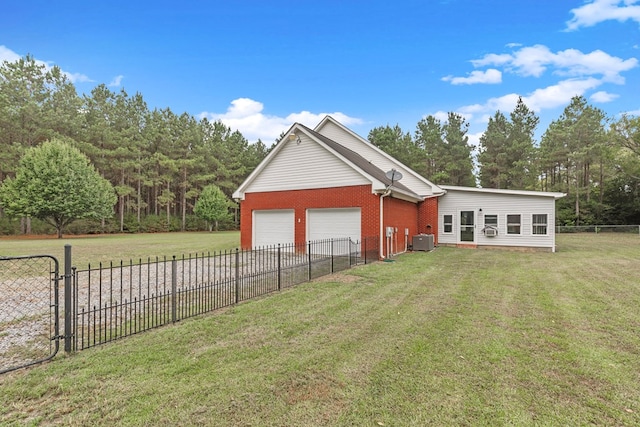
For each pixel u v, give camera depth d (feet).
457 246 55.26
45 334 14.48
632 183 100.22
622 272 29.35
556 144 109.50
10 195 84.17
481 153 120.78
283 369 10.85
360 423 8.06
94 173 96.37
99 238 88.22
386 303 19.07
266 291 22.25
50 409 8.64
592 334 14.06
